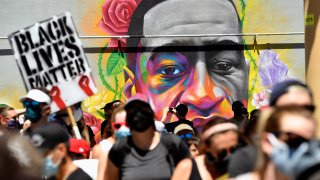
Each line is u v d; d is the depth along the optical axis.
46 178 4.55
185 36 12.21
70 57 7.76
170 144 5.10
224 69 12.38
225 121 4.89
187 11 12.23
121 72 12.01
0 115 8.11
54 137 4.35
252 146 3.99
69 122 7.60
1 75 11.66
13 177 2.16
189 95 12.21
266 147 2.98
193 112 12.21
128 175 5.04
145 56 12.09
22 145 2.25
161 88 12.11
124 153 5.08
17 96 11.66
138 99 5.02
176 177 5.06
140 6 12.08
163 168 5.04
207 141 4.88
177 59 12.20
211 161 4.92
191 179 5.12
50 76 7.70
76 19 11.90
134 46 12.07
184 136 7.57
